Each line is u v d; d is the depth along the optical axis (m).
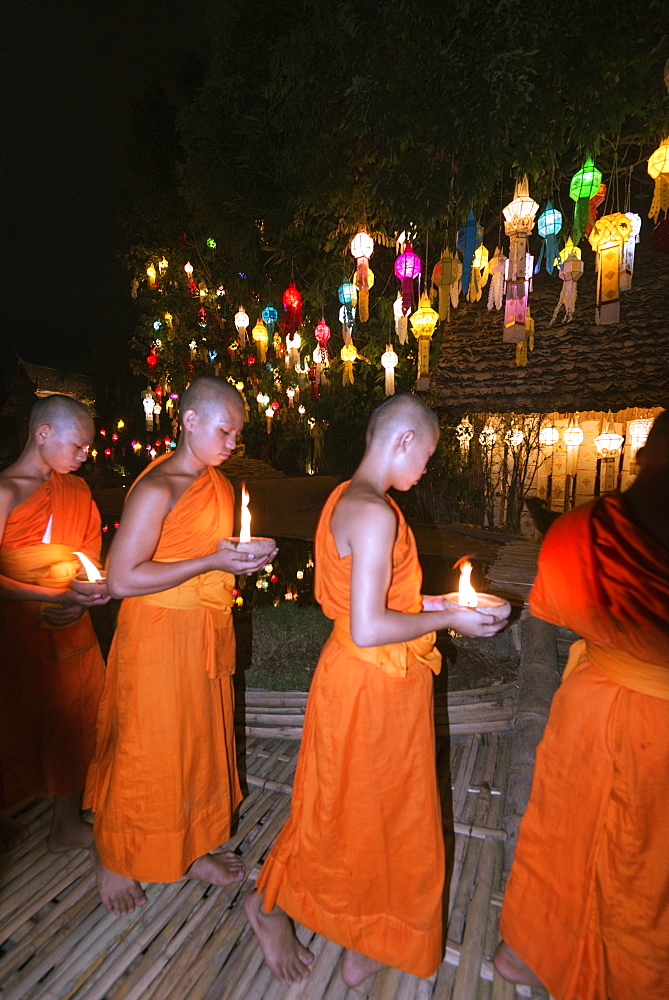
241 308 8.55
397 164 5.84
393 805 1.60
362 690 1.56
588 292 8.68
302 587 6.13
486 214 8.38
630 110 5.24
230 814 2.20
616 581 1.33
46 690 2.23
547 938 1.55
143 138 15.38
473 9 5.39
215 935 1.95
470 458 10.60
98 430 32.06
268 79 7.94
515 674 3.96
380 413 1.61
